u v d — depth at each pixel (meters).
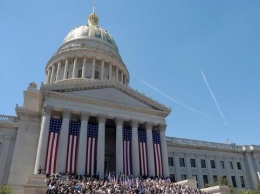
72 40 72.56
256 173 64.38
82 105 41.09
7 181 39.31
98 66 66.25
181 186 34.25
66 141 36.88
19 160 39.44
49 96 39.47
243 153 67.62
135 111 45.16
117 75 67.44
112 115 42.44
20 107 43.56
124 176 35.66
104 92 44.59
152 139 44.00
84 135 38.41
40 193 22.98
